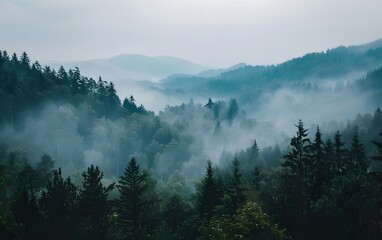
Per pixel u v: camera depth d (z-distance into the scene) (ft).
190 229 205.16
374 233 134.41
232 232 111.04
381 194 142.10
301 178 172.14
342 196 147.13
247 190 187.01
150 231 212.84
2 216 115.55
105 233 156.66
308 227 148.56
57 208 148.36
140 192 169.89
